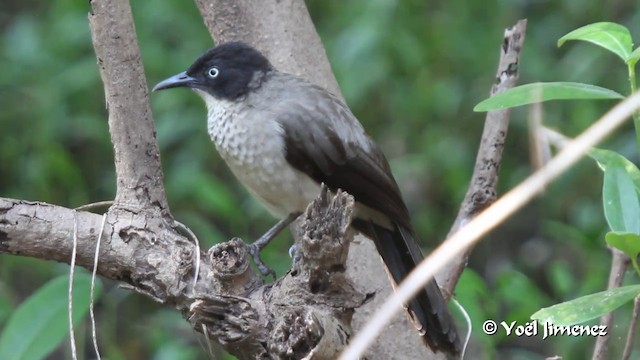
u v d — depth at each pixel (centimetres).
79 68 1564
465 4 1584
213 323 718
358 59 1480
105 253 782
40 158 1552
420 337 904
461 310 934
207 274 760
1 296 1291
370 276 966
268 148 965
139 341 1452
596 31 714
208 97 1009
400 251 978
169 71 1541
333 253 693
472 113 1585
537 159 670
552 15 1596
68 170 1512
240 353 723
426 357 923
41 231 780
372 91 1578
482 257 1638
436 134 1566
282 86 989
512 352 1336
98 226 784
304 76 1034
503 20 1578
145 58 1536
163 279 769
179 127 1527
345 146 966
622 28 710
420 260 962
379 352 919
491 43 1560
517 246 1633
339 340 698
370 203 971
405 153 1598
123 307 1508
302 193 973
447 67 1577
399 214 972
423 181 1598
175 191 1476
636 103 512
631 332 743
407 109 1562
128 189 799
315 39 1049
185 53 1554
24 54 1614
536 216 1634
